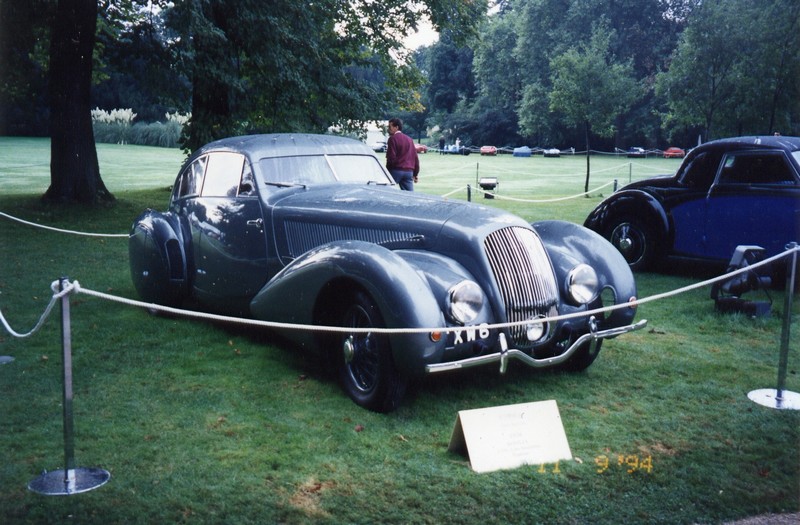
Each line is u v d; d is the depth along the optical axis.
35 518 3.29
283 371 5.44
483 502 3.53
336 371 4.97
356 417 4.57
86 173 15.91
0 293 7.80
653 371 5.64
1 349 5.82
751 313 7.30
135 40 17.27
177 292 6.69
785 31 21.84
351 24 20.34
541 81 67.69
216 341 6.20
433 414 4.65
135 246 6.85
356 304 4.66
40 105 59.25
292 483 3.67
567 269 5.16
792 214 8.23
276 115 18.27
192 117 17.91
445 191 21.84
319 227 5.48
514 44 77.56
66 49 15.49
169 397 4.85
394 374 4.46
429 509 3.45
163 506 3.41
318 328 4.17
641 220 9.57
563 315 4.86
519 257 4.81
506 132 81.19
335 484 3.68
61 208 15.07
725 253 8.84
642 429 4.49
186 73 15.70
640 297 8.25
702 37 22.69
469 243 4.70
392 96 20.72
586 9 65.00
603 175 31.59
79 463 3.84
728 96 23.19
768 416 4.73
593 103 24.78
